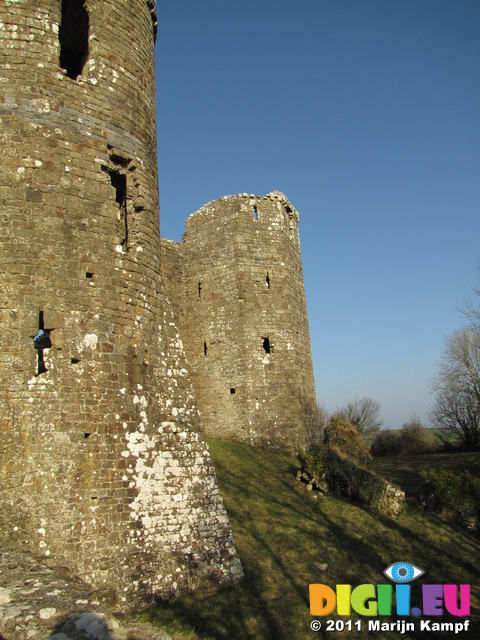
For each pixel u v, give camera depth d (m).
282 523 13.42
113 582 8.10
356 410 44.44
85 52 13.62
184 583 8.86
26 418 8.29
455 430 33.28
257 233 23.69
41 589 5.76
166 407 10.03
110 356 9.36
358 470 16.05
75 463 8.41
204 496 9.86
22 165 9.36
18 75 9.73
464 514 14.69
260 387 21.73
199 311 23.38
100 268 9.66
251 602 9.11
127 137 10.93
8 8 9.99
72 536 8.02
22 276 8.88
